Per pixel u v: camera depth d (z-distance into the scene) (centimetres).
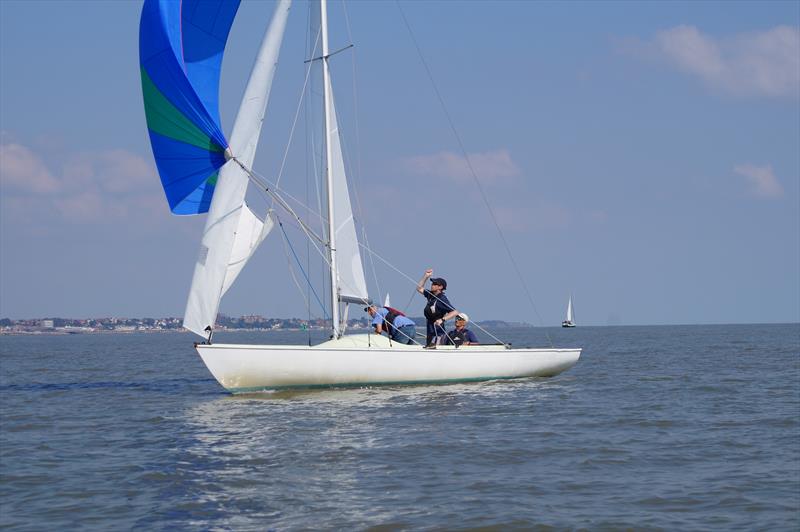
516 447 2019
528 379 3656
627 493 1565
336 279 3469
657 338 12900
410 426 2344
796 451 1980
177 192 3238
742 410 2723
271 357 3012
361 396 3033
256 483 1656
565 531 1330
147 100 3177
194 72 3231
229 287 3206
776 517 1399
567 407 2770
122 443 2198
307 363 3064
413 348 3244
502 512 1429
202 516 1423
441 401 2900
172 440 2205
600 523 1369
